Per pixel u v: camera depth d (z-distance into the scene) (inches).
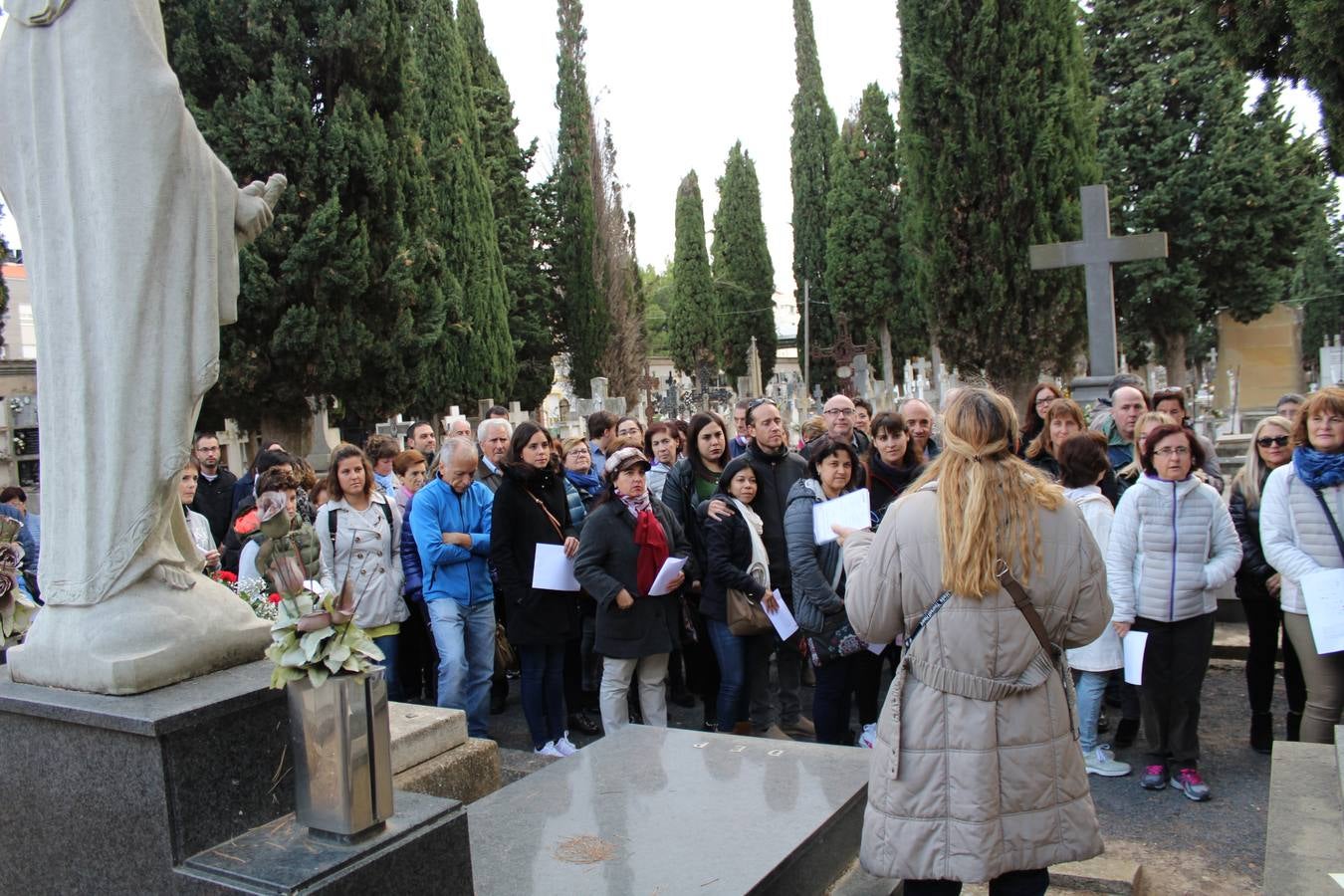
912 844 99.3
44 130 102.9
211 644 101.3
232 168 538.9
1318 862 121.5
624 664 205.8
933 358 1204.5
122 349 99.0
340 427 762.2
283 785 97.7
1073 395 410.9
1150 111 816.3
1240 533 210.4
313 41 563.5
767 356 1679.4
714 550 208.7
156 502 101.0
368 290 579.2
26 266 105.0
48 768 95.4
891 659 213.5
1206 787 187.5
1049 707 100.3
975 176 570.9
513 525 210.8
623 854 128.0
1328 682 179.6
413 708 174.9
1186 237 817.5
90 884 93.7
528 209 1130.0
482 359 862.5
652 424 298.2
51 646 98.7
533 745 217.2
